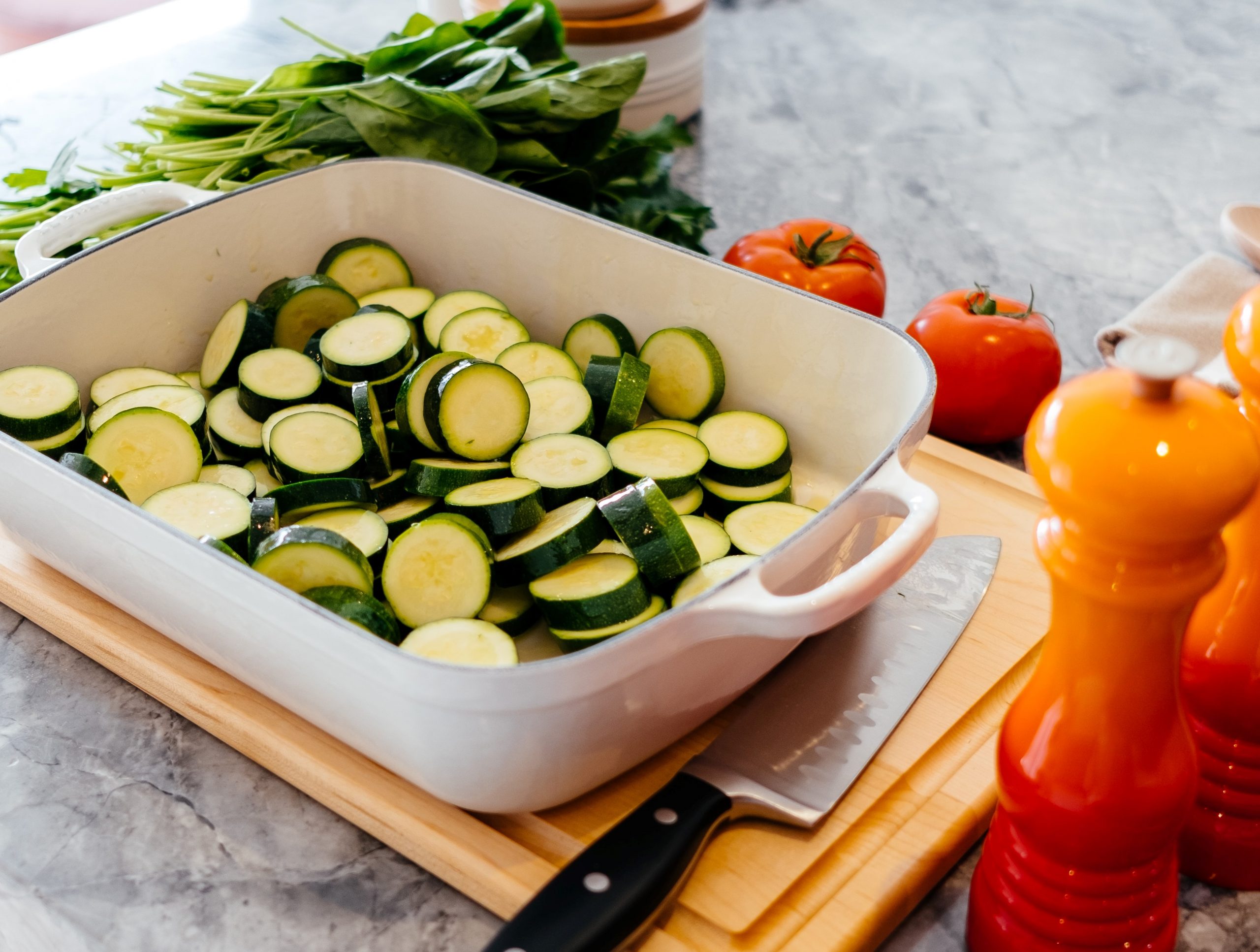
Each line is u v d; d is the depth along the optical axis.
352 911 0.61
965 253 1.26
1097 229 1.31
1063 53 1.70
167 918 0.61
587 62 1.37
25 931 0.64
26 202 1.13
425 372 0.83
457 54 1.08
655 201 1.18
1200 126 1.51
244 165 1.12
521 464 0.80
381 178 0.98
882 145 1.47
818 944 0.58
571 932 0.53
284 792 0.68
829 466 0.85
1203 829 0.59
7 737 0.71
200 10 1.73
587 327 0.92
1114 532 0.43
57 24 2.43
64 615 0.75
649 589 0.72
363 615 0.66
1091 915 0.52
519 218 0.94
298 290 0.93
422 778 0.60
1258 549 0.53
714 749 0.64
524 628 0.73
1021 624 0.77
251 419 0.89
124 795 0.67
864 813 0.64
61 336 0.85
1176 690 0.48
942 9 1.83
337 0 1.77
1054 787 0.50
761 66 1.66
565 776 0.59
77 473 0.66
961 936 0.61
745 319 0.85
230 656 0.65
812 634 0.54
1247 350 0.50
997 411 0.96
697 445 0.83
